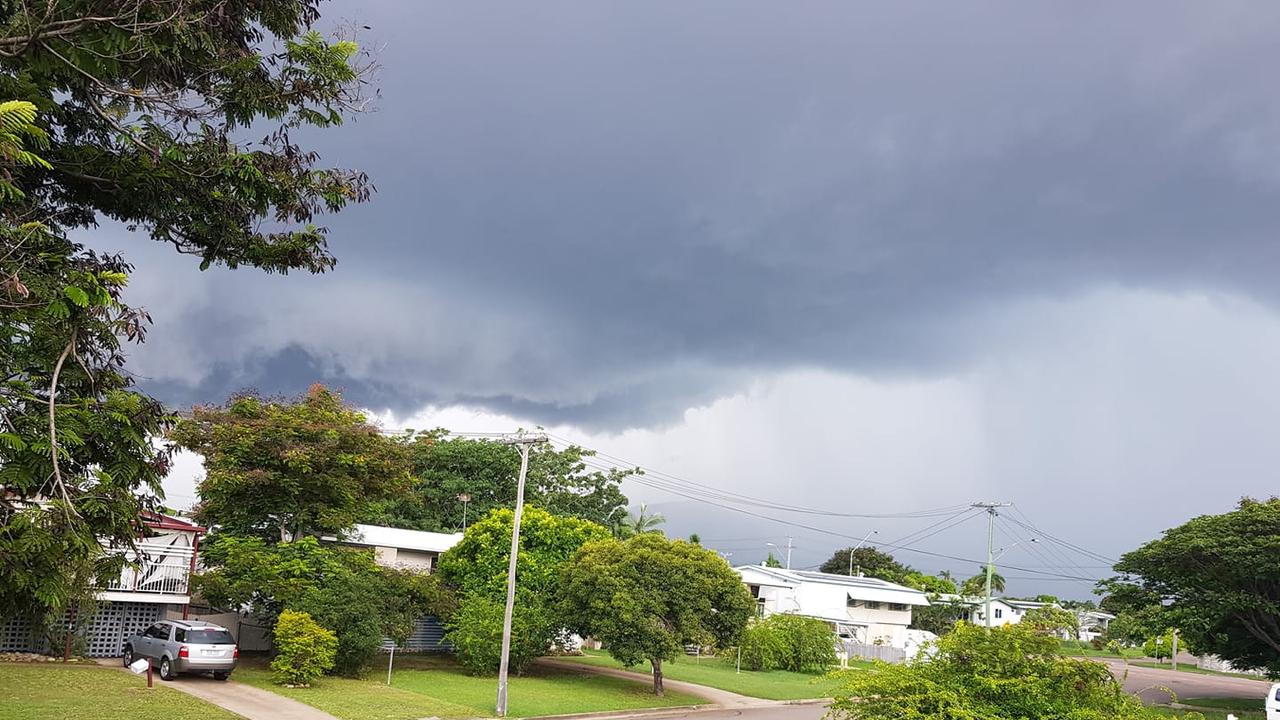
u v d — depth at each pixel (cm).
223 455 2806
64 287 630
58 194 840
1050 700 982
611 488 5631
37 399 647
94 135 827
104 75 737
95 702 1936
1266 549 3541
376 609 2850
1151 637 4072
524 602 3353
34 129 556
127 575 2669
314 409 3025
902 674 1013
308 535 3091
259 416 2925
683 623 3148
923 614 7319
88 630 2645
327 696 2412
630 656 3053
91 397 696
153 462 738
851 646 6134
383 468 3111
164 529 2942
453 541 4119
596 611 3130
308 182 890
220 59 802
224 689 2345
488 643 3200
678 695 3256
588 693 3073
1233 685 5559
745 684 3825
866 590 6981
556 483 5459
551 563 3481
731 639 3303
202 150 824
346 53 866
